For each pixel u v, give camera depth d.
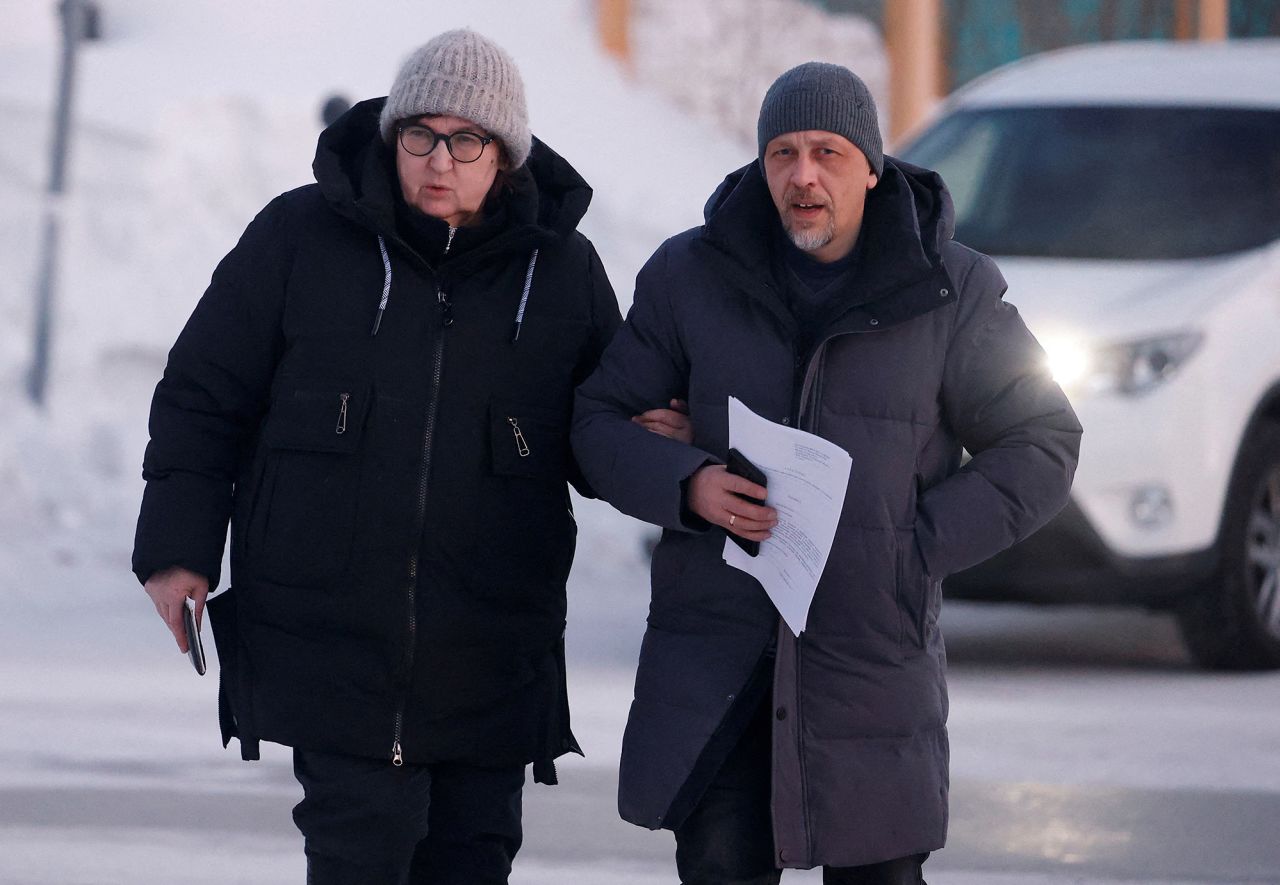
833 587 13.54
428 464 14.38
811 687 13.55
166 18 57.12
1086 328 29.08
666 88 63.91
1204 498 28.86
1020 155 33.50
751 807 13.80
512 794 15.04
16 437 40.53
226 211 50.12
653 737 13.82
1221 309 29.61
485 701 14.60
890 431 13.69
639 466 13.80
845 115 13.43
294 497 14.34
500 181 14.75
